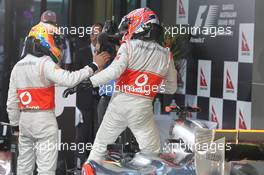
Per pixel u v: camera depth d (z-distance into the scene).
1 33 8.07
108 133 5.36
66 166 6.32
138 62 5.17
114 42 5.59
